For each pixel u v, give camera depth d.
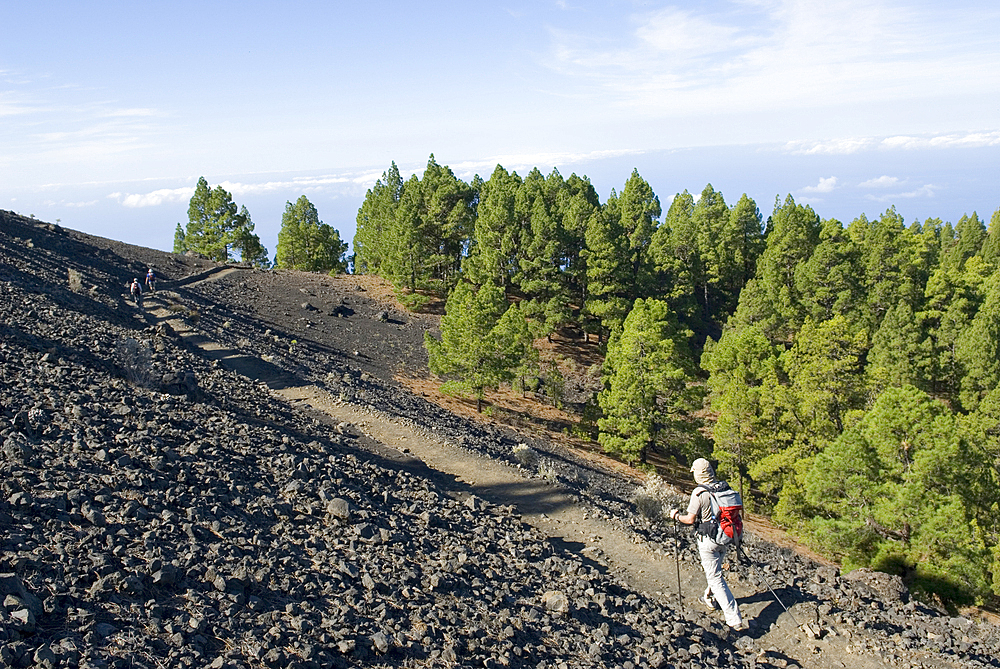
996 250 81.12
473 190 73.38
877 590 10.98
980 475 20.27
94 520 7.51
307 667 5.75
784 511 27.42
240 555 7.87
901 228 74.50
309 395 25.48
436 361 37.78
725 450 31.69
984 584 18.14
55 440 10.34
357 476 14.07
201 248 75.12
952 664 7.98
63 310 25.75
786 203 68.50
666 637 8.02
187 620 5.96
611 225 65.50
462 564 9.72
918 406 20.36
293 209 85.12
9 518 7.01
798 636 8.33
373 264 77.12
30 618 5.20
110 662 5.05
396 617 7.29
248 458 12.73
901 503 19.14
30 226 51.16
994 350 42.06
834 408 30.95
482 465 19.59
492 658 6.78
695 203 84.75
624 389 34.34
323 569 8.15
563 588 9.73
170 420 13.85
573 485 19.69
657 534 14.16
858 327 52.00
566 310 59.44
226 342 33.06
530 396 46.47
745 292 56.34
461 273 70.44
